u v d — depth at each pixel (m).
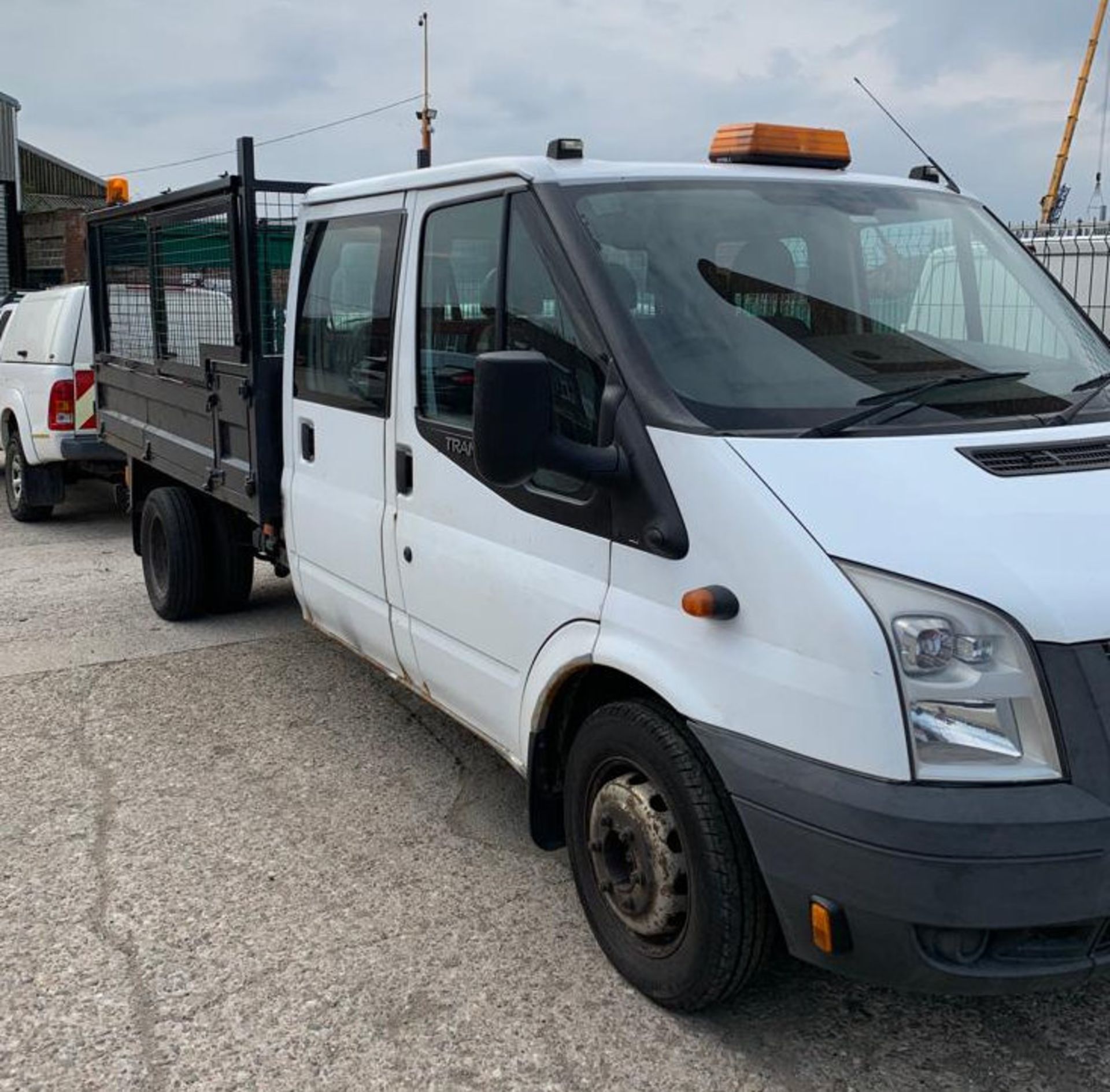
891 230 4.09
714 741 3.01
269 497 5.68
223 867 4.30
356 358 4.81
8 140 29.69
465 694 4.25
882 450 3.12
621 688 3.59
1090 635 2.71
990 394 3.54
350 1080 3.16
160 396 7.04
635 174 3.89
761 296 3.69
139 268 7.20
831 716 2.78
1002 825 2.62
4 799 4.88
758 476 3.01
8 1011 3.45
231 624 7.39
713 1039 3.30
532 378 3.16
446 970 3.65
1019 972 2.74
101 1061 3.23
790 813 2.82
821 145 4.32
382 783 5.04
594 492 3.44
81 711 5.90
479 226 4.02
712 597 3.01
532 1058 3.24
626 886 3.42
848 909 2.77
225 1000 3.50
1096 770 2.67
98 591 8.38
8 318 12.05
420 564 4.38
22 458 10.92
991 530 2.86
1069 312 4.23
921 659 2.71
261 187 5.53
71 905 4.04
